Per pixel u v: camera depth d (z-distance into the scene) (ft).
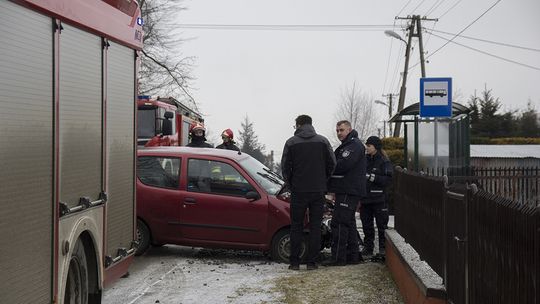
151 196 33.42
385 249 32.19
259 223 32.81
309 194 30.66
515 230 12.17
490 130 223.71
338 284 26.96
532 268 11.18
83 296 18.48
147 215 33.40
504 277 12.84
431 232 20.85
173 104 71.36
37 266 14.57
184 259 33.68
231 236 33.01
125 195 22.21
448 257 18.03
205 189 33.35
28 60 14.29
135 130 23.39
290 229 32.35
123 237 21.98
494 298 13.51
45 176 15.10
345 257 31.73
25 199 13.99
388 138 87.86
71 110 16.98
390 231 31.42
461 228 16.46
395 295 24.93
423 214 22.49
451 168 56.65
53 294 15.39
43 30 15.16
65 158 16.47
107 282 20.36
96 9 19.20
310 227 31.07
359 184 31.53
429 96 41.47
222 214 32.99
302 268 31.50
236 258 34.53
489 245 13.91
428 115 41.50
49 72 15.44
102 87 19.66
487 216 14.12
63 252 16.12
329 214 35.53
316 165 30.66
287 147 30.91
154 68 113.70
